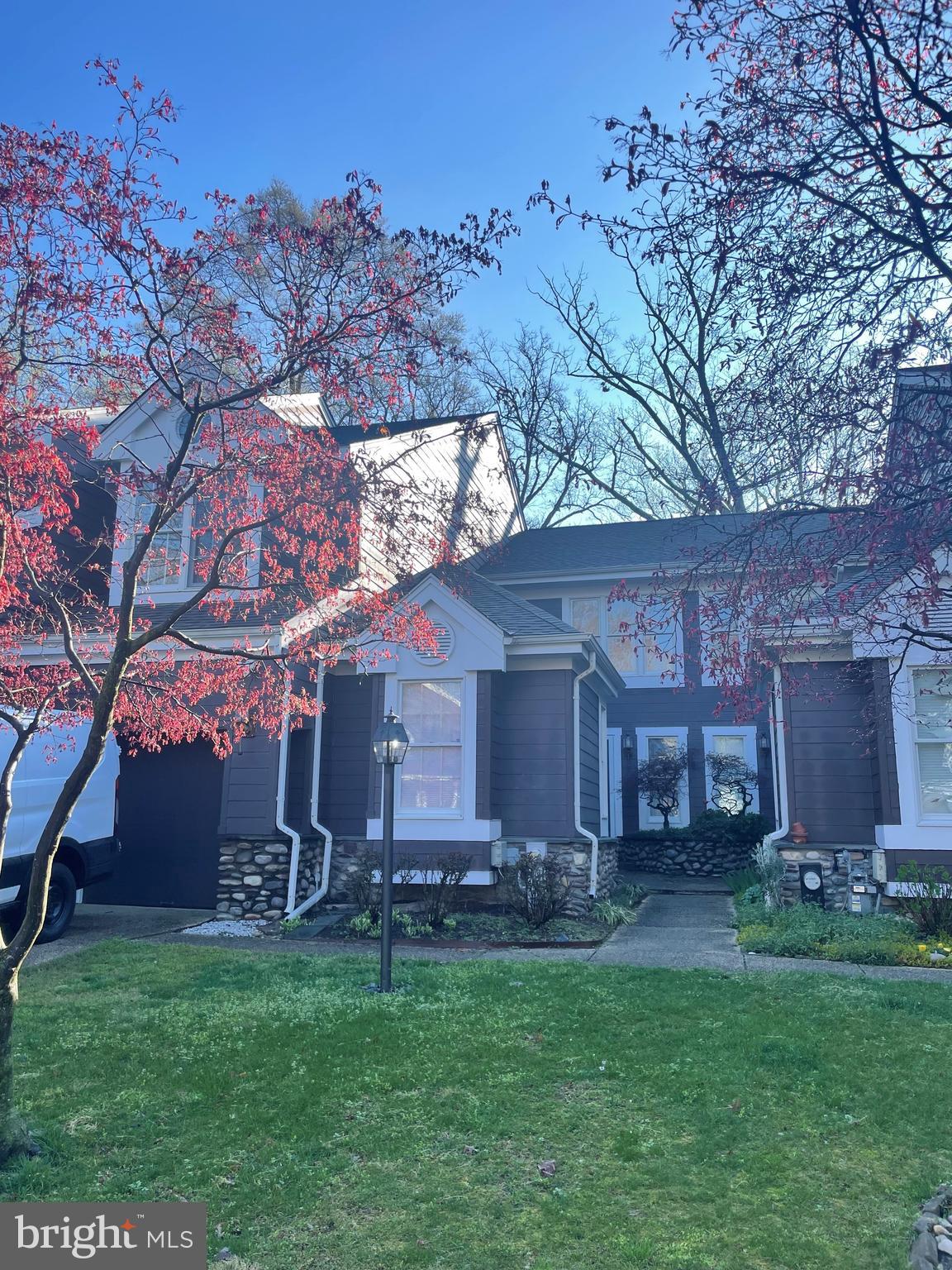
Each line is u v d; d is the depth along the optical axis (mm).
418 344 6102
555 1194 4164
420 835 12156
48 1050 6137
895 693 9172
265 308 6074
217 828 12805
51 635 11578
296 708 8742
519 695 12883
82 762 4996
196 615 12445
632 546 20109
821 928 10094
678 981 7883
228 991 7594
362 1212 4062
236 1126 4938
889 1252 3682
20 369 5910
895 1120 4887
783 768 12242
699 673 18641
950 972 8539
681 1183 4250
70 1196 4234
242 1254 3752
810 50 4559
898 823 11133
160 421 13516
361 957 9023
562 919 11469
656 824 18375
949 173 4609
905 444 4691
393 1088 5410
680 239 4883
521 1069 5664
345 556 7965
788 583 5121
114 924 11328
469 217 5641
